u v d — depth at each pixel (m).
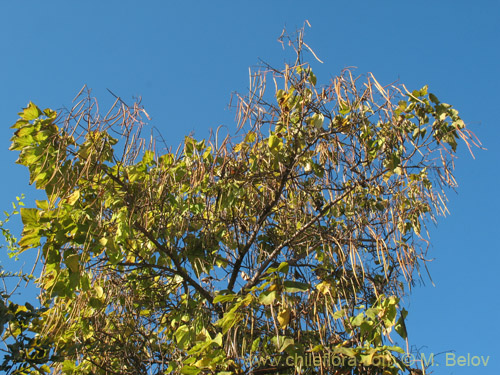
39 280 5.41
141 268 6.38
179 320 6.05
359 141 5.82
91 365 6.28
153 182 6.00
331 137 5.95
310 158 6.23
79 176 5.53
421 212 6.09
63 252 5.39
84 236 5.34
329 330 5.59
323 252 6.29
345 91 5.80
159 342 6.66
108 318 6.44
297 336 5.54
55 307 6.14
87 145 5.59
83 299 6.07
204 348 4.91
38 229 5.31
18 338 5.46
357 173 5.86
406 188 5.99
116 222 5.71
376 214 6.13
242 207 6.67
